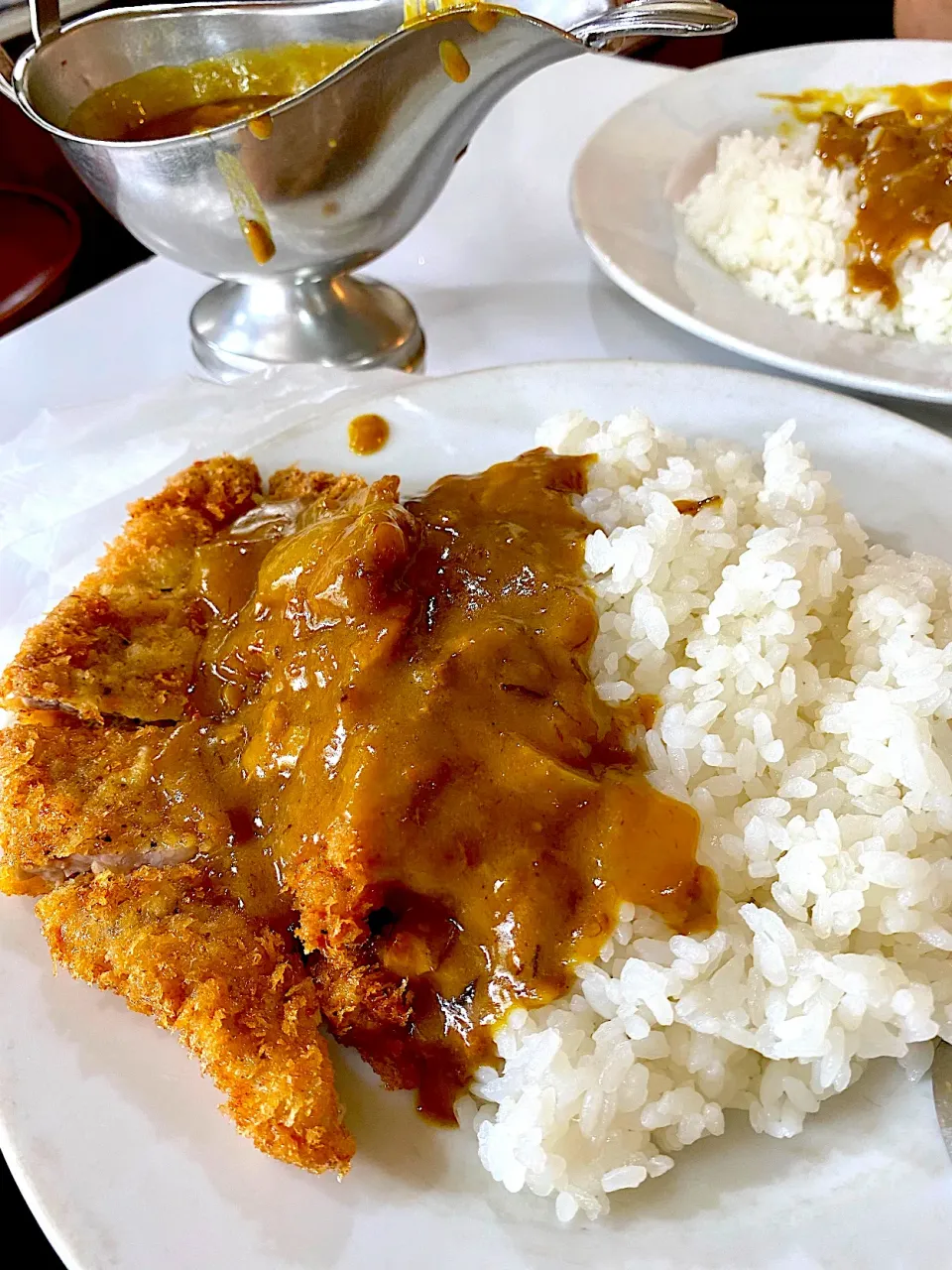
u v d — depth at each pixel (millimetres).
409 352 380
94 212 559
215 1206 185
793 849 221
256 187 319
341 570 238
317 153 316
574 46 303
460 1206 190
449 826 215
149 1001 208
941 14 579
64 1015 211
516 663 233
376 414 325
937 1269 173
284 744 237
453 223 451
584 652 248
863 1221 180
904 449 297
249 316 374
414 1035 216
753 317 357
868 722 230
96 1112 196
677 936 215
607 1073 206
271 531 289
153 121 375
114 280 432
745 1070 216
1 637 292
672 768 236
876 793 229
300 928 214
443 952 216
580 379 326
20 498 324
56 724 260
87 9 500
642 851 216
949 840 226
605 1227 187
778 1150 198
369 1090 210
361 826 211
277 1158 190
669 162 440
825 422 308
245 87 389
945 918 216
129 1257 178
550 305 406
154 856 231
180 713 262
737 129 461
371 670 231
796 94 476
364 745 219
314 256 349
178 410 345
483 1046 213
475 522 269
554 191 464
